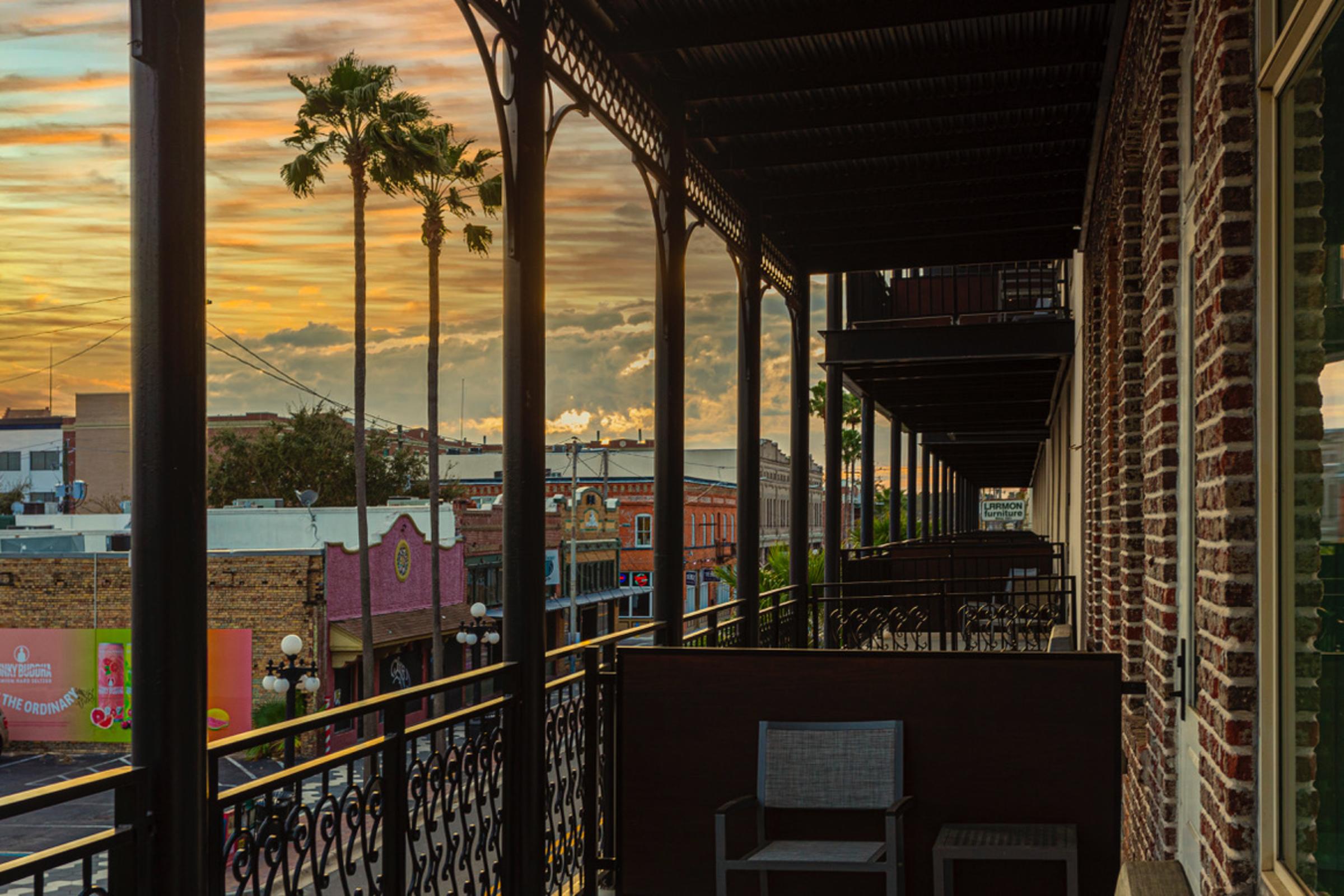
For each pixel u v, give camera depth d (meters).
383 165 24.28
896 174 8.98
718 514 63.41
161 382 2.80
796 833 5.04
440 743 22.50
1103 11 6.23
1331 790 2.24
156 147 2.82
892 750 4.84
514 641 4.87
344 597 26.14
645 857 5.19
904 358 12.69
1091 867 4.71
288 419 46.81
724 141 8.29
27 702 26.66
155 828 2.71
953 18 5.96
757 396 9.05
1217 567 2.94
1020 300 14.48
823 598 11.12
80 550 30.39
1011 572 13.97
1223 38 2.81
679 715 5.18
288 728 3.16
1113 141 6.66
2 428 67.38
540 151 5.13
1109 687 4.76
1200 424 3.28
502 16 4.92
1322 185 2.26
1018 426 22.97
